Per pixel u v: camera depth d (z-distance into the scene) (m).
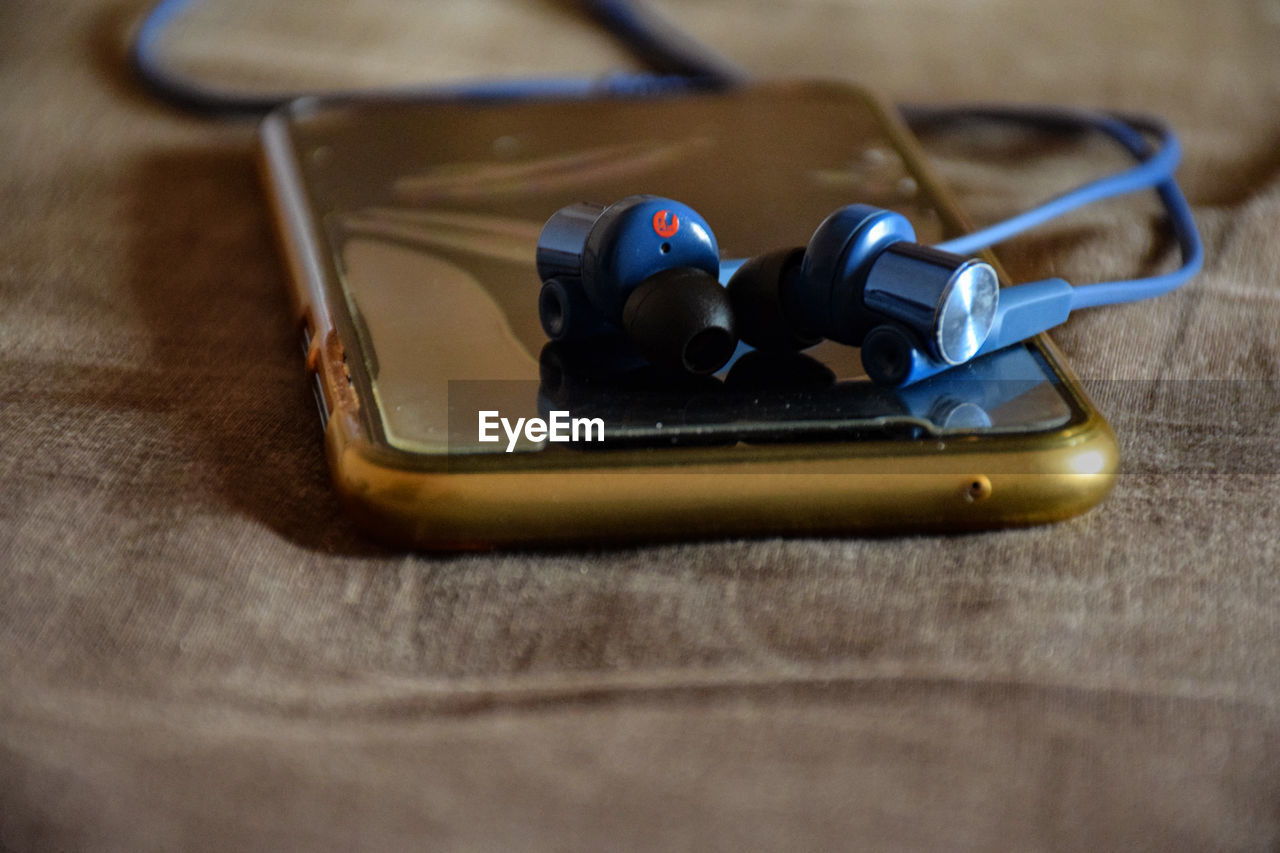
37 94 0.39
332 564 0.29
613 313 0.30
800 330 0.30
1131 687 0.27
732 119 0.37
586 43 0.42
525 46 0.41
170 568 0.28
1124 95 0.40
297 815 0.26
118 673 0.27
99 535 0.29
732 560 0.29
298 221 0.34
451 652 0.28
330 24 0.42
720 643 0.28
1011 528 0.29
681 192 0.34
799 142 0.36
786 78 0.39
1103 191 0.35
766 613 0.28
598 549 0.29
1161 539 0.29
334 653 0.28
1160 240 0.35
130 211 0.36
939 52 0.41
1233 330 0.33
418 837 0.26
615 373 0.30
